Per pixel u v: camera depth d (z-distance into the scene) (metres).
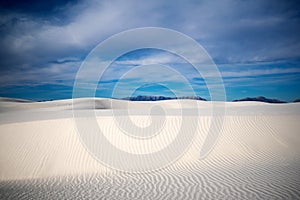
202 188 7.11
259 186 6.94
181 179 8.23
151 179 8.52
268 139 12.66
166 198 6.47
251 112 18.95
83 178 9.17
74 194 7.23
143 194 6.89
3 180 9.67
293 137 12.86
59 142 12.34
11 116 23.02
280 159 10.39
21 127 13.84
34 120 16.56
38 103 47.44
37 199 6.96
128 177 8.99
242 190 6.71
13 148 11.83
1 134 12.99
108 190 7.45
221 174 8.55
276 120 14.91
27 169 10.48
